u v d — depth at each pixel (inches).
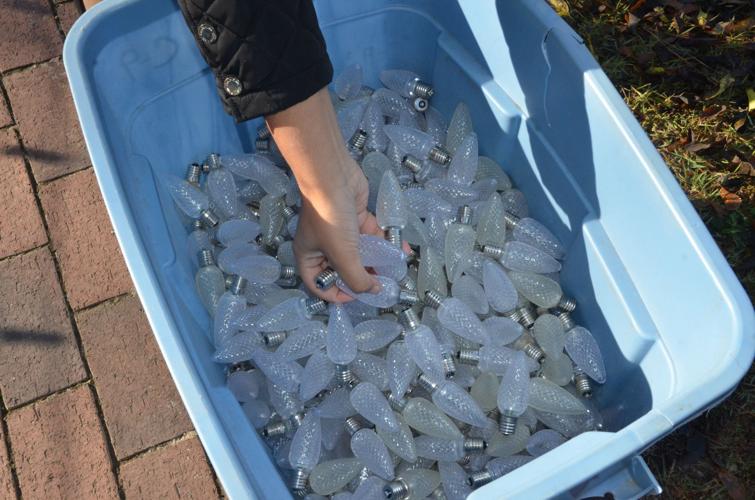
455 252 36.1
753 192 43.1
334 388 34.5
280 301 35.6
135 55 33.8
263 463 29.4
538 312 36.8
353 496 31.6
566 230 36.3
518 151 37.9
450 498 32.3
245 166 38.3
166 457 38.2
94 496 37.4
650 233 30.8
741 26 47.6
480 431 33.6
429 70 40.8
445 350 33.7
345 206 30.8
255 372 34.5
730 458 37.6
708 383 25.7
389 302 33.7
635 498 27.2
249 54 26.3
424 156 38.5
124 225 29.1
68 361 40.1
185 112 37.2
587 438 25.5
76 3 48.9
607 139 31.6
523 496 24.0
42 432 38.6
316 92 28.0
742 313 27.0
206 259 35.9
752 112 45.4
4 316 41.0
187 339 30.9
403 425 33.1
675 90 46.4
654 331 31.7
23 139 45.3
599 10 48.9
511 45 35.3
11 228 43.1
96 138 30.2
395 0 38.7
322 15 37.7
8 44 47.6
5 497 37.3
